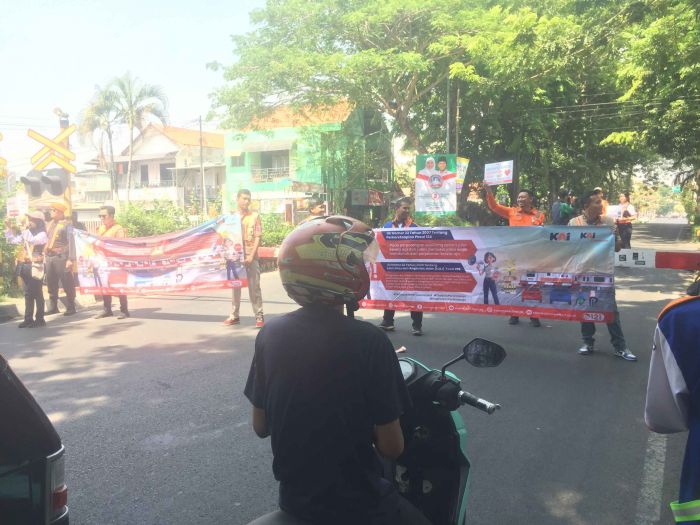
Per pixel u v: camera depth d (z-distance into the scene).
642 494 3.48
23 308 10.09
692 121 22.83
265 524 1.75
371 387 1.79
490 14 20.91
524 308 6.71
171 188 44.28
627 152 35.22
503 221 33.50
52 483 1.83
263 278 14.74
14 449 1.75
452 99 27.09
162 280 9.08
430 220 22.97
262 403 1.92
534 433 4.39
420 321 7.61
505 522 3.18
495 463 3.89
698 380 1.70
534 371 5.99
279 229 17.53
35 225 8.97
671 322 1.78
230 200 38.66
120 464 3.95
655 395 1.82
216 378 5.86
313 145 31.30
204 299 11.34
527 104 27.42
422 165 20.91
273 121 25.92
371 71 21.58
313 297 1.86
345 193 31.64
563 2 17.27
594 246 6.31
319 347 1.79
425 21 22.81
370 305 7.63
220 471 3.84
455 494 2.44
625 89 25.77
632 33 14.91
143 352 6.98
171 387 5.59
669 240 27.09
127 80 39.06
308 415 1.77
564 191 13.48
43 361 6.65
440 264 7.13
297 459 1.78
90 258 9.38
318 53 22.48
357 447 1.78
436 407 2.36
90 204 40.03
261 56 22.09
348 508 1.75
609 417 4.70
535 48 12.99
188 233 8.77
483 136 29.58
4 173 12.60
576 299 6.43
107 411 4.96
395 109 26.22
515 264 6.72
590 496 3.46
